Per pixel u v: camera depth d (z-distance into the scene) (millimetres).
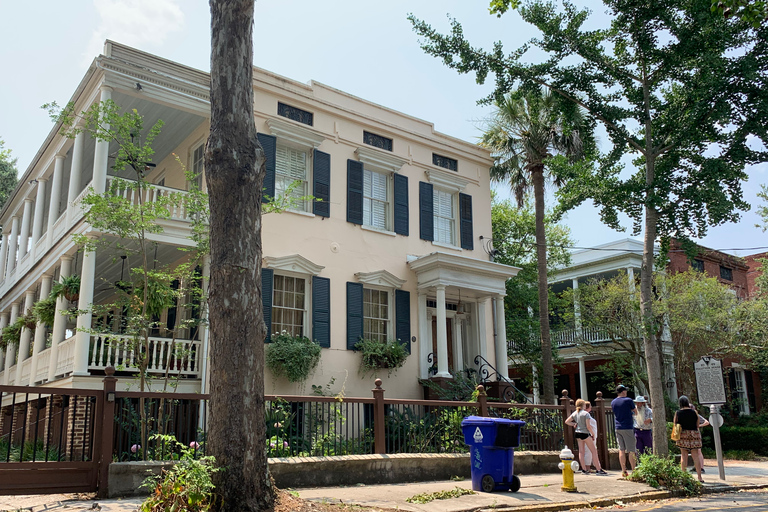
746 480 13438
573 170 13352
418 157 19469
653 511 8977
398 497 8656
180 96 14531
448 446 12055
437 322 17422
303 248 16375
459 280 18000
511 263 24500
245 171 7391
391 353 16844
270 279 15578
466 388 17047
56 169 17141
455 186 20250
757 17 8352
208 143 7492
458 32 13438
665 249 13336
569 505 9039
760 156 12758
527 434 13672
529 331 23391
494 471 9578
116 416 9859
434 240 19438
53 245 16125
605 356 25922
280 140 16609
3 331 19000
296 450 10367
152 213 11945
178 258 16562
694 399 23359
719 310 23031
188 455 6938
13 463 7578
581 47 12992
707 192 12711
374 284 17594
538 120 19891
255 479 6812
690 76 13055
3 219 25391
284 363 14797
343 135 17844
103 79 13609
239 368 6949
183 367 13797
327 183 17188
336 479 9766
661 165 13109
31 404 16797
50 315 14711
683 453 12477
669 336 24969
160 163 19188
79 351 12469
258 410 7012
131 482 8102
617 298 23641
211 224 7375
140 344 12078
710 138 13078
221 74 7617
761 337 23438
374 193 18484
